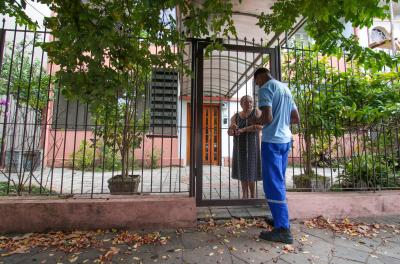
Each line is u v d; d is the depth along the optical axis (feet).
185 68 9.82
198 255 7.47
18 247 7.87
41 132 17.65
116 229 9.34
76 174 21.29
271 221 9.67
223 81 22.50
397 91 13.64
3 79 15.48
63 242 8.23
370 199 11.30
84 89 7.37
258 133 12.15
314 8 7.20
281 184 8.63
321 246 8.19
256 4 12.12
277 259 7.28
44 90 14.79
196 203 10.64
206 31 9.26
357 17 8.83
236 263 7.03
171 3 7.57
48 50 7.64
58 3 7.13
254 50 11.85
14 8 8.30
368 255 7.63
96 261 7.07
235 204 10.95
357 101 14.10
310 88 13.76
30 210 9.08
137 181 12.41
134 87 12.24
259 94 9.14
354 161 13.43
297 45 16.55
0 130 16.97
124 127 12.29
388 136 13.69
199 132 10.85
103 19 7.06
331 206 10.98
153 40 9.02
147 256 7.38
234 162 12.41
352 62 14.56
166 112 26.45
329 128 13.11
